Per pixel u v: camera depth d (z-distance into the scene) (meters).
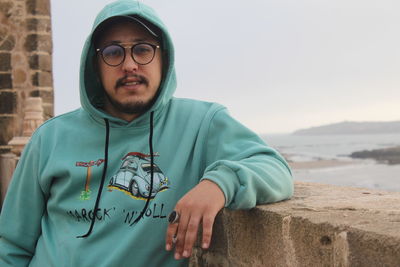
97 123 1.96
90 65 2.04
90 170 1.88
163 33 1.92
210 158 1.89
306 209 1.50
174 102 2.04
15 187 2.04
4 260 2.01
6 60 7.90
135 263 1.73
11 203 2.04
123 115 1.97
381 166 55.66
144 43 1.86
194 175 1.87
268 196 1.62
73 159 1.92
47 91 8.09
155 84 1.91
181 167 1.86
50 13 8.16
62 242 1.83
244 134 1.89
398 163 61.41
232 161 1.64
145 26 1.82
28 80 8.05
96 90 2.07
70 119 2.07
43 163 1.97
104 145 1.92
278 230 1.47
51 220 1.95
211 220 1.46
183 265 1.88
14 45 7.97
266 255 1.54
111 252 1.74
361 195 1.83
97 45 1.98
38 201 2.01
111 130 1.92
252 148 1.78
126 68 1.83
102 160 1.89
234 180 1.56
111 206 1.79
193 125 1.93
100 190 1.83
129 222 1.78
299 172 45.66
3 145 7.88
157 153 1.88
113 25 1.89
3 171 7.04
